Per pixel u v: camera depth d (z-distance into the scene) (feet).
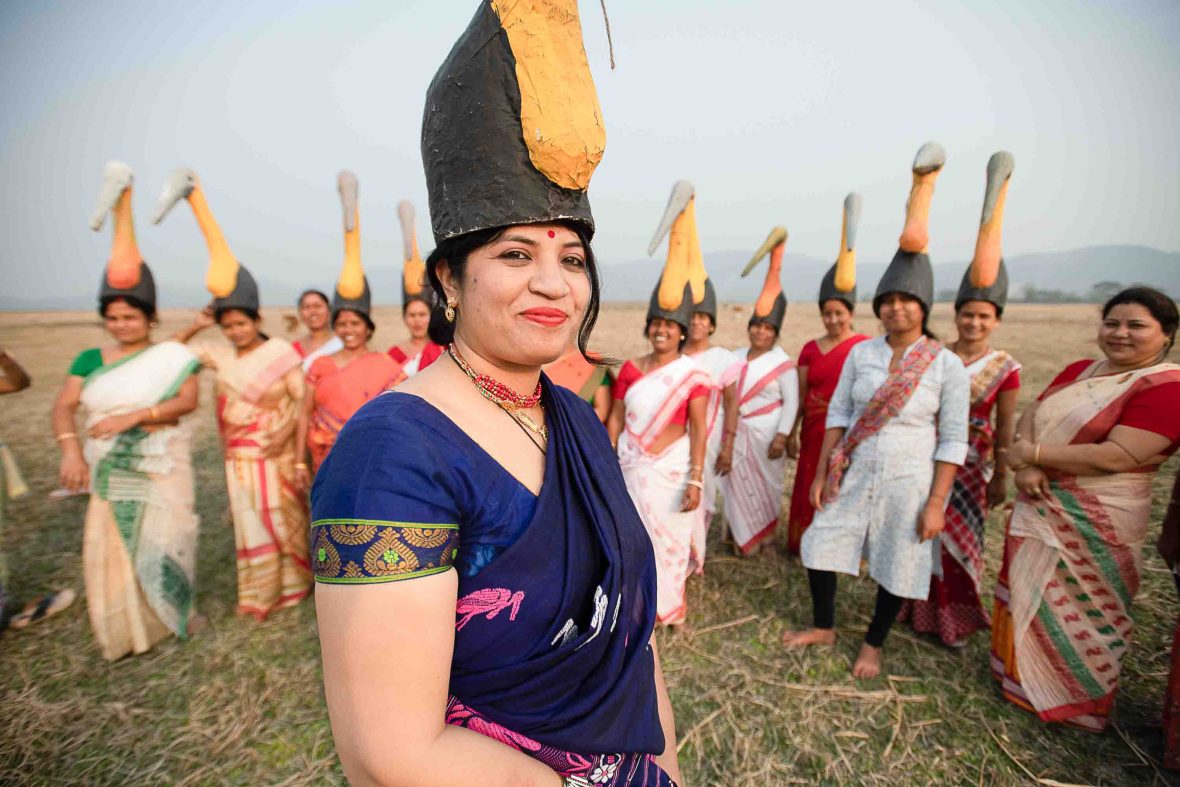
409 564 2.78
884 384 9.93
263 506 12.09
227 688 10.23
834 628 11.68
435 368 3.72
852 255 14.12
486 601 3.23
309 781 8.43
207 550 15.23
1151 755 8.69
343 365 14.40
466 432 3.35
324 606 2.83
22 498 17.98
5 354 11.78
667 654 11.16
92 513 10.64
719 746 8.97
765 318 15.62
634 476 11.75
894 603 10.00
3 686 10.29
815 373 14.42
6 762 8.77
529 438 3.68
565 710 3.50
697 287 15.16
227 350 12.05
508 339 3.30
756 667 10.69
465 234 3.25
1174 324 8.41
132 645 11.05
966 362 11.48
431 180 3.47
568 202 3.28
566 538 3.45
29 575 13.88
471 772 2.89
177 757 8.87
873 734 9.15
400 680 2.72
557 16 3.14
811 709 9.64
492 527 3.21
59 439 10.58
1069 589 8.95
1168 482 16.97
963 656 10.93
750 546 14.85
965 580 11.03
